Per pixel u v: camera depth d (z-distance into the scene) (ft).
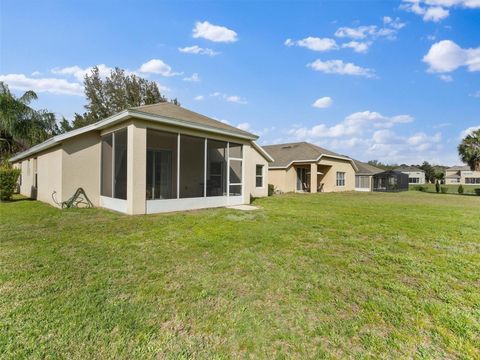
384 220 26.48
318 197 55.52
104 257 14.16
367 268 13.05
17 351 6.89
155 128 28.63
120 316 8.57
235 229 21.11
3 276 11.50
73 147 32.09
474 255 15.29
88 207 32.63
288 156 72.49
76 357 6.74
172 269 12.64
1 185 38.73
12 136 66.49
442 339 7.64
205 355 6.88
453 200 54.80
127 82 91.56
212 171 37.06
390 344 7.41
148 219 24.93
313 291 10.55
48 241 17.08
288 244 17.10
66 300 9.53
